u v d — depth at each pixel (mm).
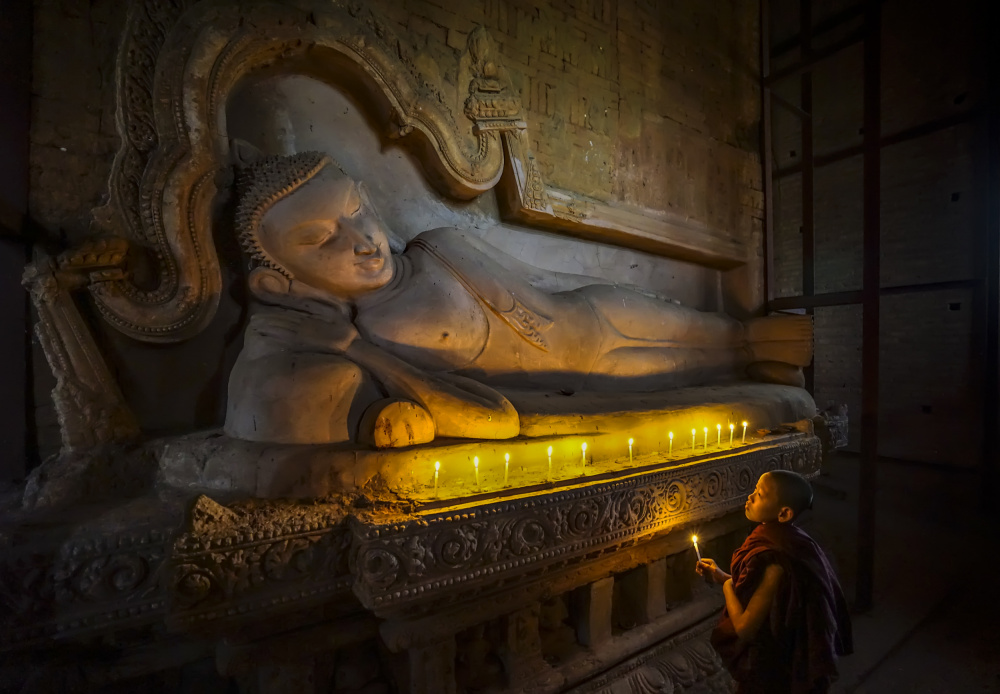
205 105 1882
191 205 1862
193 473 1620
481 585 1550
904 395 5281
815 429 3299
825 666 1332
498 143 2715
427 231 2414
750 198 4113
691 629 2445
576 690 2004
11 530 1320
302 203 1876
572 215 2971
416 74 2432
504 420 1818
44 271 1638
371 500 1484
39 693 1435
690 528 2428
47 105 1801
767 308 4078
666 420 2334
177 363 1968
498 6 2779
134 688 1597
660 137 3537
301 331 1816
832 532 3814
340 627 1642
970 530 3939
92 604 1276
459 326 2160
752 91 4188
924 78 5078
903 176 5270
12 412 1710
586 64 3148
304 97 2305
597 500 1783
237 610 1301
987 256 4520
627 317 2709
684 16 3705
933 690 2221
